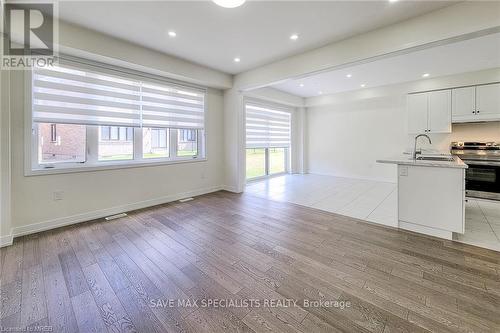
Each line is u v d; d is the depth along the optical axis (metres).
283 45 3.31
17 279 1.87
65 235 2.71
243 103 4.96
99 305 1.59
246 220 3.24
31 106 2.71
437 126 4.79
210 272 1.98
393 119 5.88
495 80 4.18
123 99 3.50
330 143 7.11
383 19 2.63
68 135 3.09
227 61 3.95
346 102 6.46
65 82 2.95
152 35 3.01
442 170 2.58
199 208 3.80
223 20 2.65
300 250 2.36
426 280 1.84
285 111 7.06
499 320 1.42
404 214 2.86
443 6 2.37
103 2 2.30
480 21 2.21
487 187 3.85
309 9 2.43
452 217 2.55
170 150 4.27
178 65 3.82
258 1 2.29
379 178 6.20
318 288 1.76
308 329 1.38
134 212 3.58
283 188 5.35
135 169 3.72
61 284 1.81
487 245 2.43
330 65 3.28
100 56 2.99
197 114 4.60
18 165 2.65
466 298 1.62
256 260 2.17
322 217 3.35
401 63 3.96
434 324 1.40
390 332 1.35
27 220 2.73
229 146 5.04
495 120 4.23
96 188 3.29
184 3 2.32
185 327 1.41
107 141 3.45
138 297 1.67
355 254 2.27
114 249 2.39
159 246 2.46
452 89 4.61
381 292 1.70
